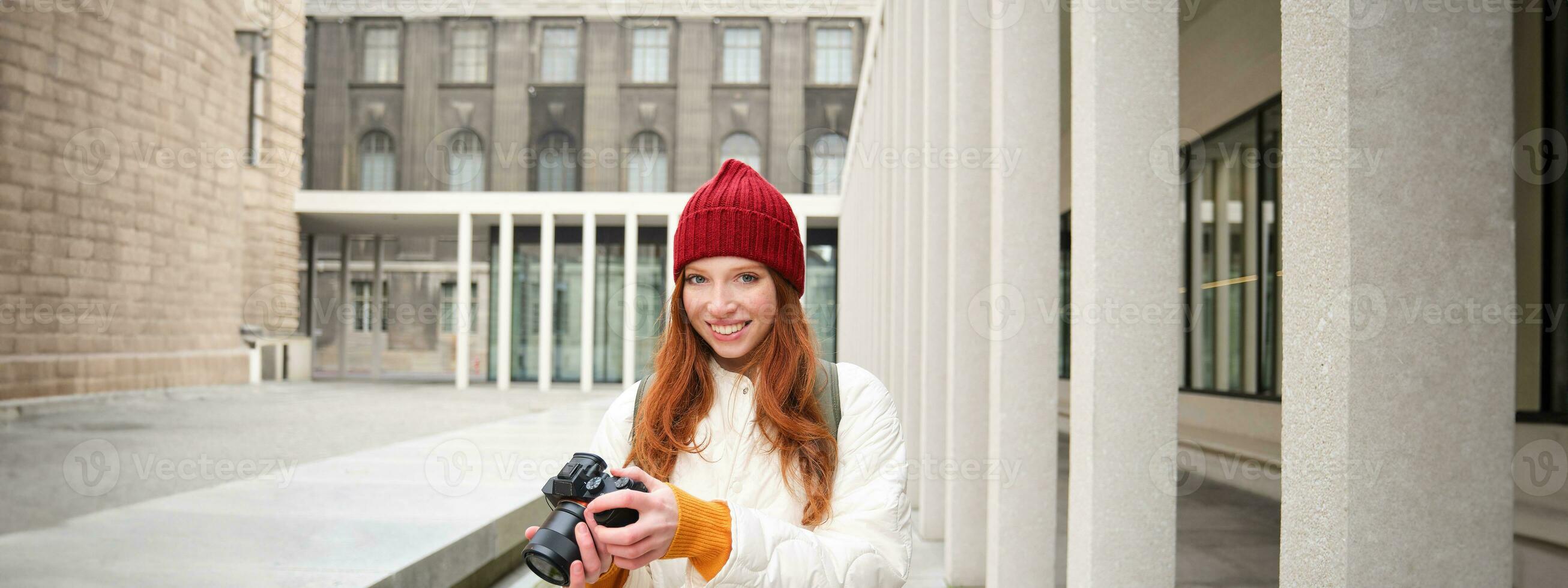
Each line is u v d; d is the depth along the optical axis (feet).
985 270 12.77
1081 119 7.32
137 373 46.60
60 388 40.63
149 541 11.35
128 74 45.93
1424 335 3.79
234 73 56.49
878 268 27.68
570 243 73.36
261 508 13.91
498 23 95.25
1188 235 27.37
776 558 3.63
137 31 46.52
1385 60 3.82
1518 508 10.71
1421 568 3.73
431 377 88.12
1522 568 10.59
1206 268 26.08
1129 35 7.13
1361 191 3.79
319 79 96.22
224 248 55.83
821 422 4.38
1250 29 20.52
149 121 47.83
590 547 3.21
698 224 4.34
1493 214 3.83
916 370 18.29
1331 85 3.91
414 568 10.27
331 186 96.02
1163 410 7.00
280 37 64.90
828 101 95.09
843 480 4.33
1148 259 7.04
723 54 95.50
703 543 3.48
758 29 95.35
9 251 38.09
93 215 43.39
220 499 14.84
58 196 40.98
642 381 4.88
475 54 96.32
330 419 35.73
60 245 41.14
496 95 95.04
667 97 94.73
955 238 12.76
